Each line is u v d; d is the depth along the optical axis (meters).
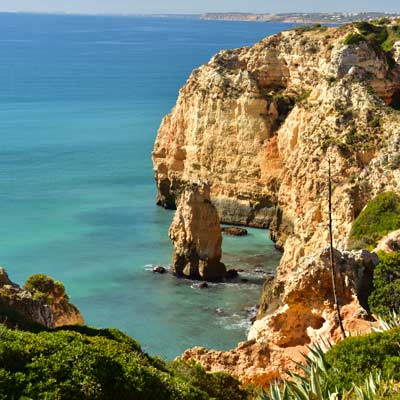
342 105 92.94
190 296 74.38
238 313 69.88
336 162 87.31
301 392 26.52
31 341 28.53
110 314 68.50
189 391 30.41
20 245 88.12
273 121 104.12
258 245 94.69
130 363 29.81
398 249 55.47
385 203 68.62
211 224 79.69
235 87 106.62
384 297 41.91
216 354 41.41
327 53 103.56
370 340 32.12
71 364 27.75
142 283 77.50
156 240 92.19
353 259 43.25
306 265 42.81
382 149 82.75
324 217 77.00
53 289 48.34
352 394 27.59
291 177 95.69
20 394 25.67
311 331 41.38
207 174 108.44
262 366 40.62
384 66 100.31
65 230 95.00
